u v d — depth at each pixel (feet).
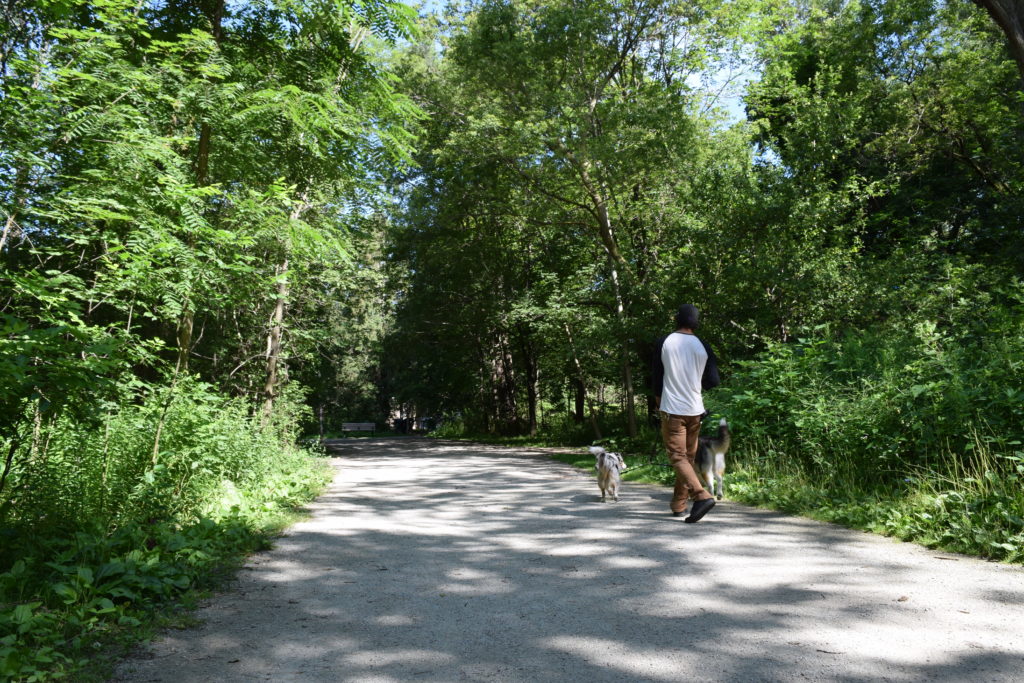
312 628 12.29
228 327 54.49
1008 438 21.39
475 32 71.26
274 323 54.34
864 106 74.49
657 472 37.04
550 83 68.08
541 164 72.69
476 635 11.85
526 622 12.49
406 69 78.43
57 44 27.12
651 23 70.90
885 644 10.91
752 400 34.24
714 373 23.25
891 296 48.03
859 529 20.61
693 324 23.43
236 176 36.40
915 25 75.20
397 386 155.33
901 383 26.68
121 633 11.82
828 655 10.51
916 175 79.77
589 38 65.46
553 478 41.22
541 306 85.35
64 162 27.35
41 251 25.71
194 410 26.61
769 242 51.29
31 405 15.96
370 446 104.22
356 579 15.75
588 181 70.33
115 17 29.32
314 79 38.37
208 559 16.65
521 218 81.35
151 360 24.30
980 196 73.51
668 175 68.54
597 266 75.66
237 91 32.50
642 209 71.20
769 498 25.99
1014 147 67.21
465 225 93.40
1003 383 23.66
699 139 69.26
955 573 15.12
